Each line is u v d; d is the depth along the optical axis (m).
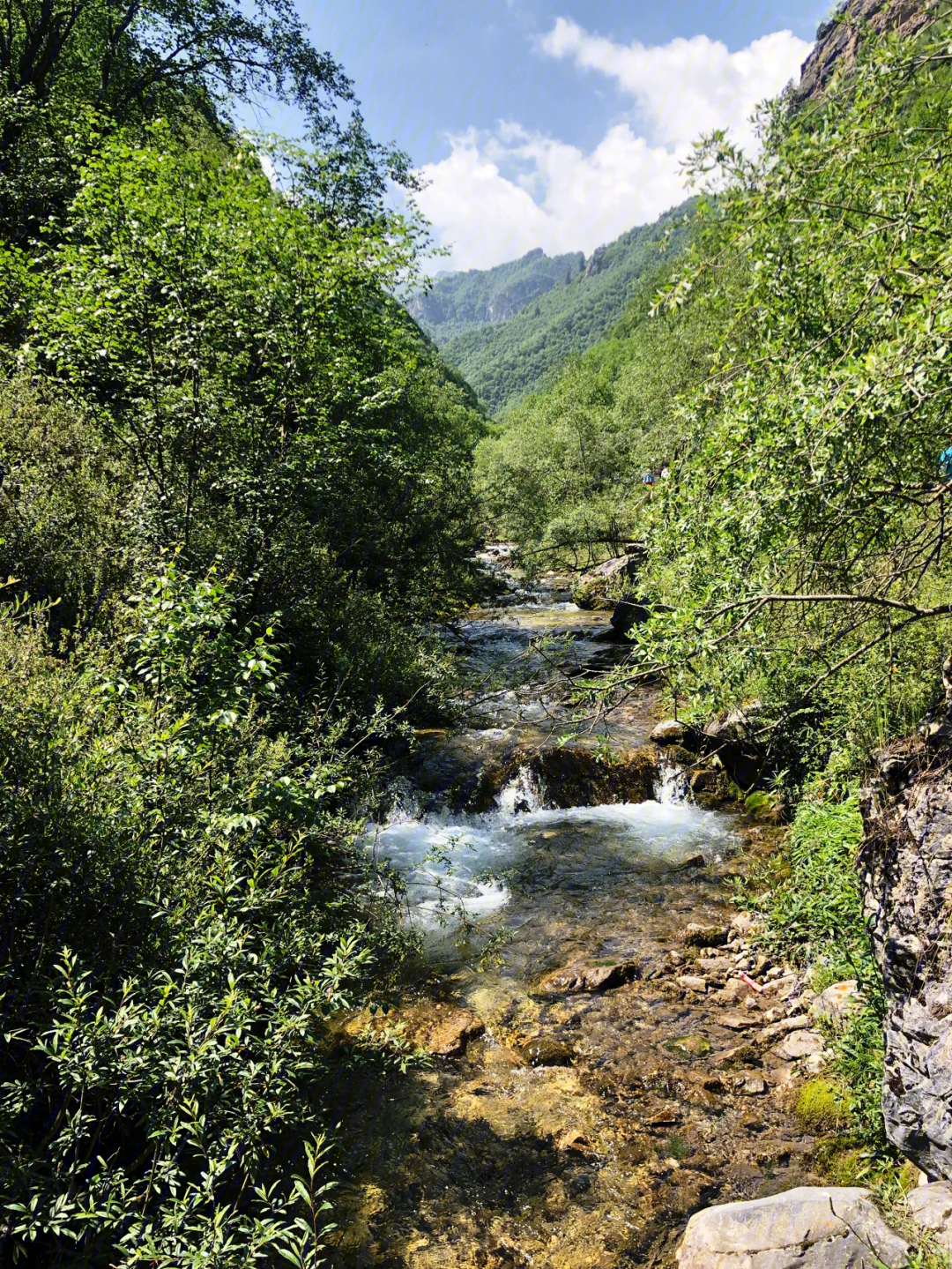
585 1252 3.58
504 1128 4.34
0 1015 2.96
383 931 5.67
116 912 3.61
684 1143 4.21
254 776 4.60
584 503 22.34
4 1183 2.56
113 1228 2.84
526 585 19.70
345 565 12.18
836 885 5.50
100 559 6.75
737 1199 3.81
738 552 3.67
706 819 8.57
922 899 3.32
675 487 4.31
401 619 12.30
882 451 3.29
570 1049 5.04
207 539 7.54
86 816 3.61
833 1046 4.49
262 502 8.35
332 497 11.73
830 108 3.45
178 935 3.53
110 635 5.78
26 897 3.34
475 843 8.28
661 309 4.04
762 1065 4.75
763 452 3.43
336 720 7.71
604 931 6.48
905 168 3.52
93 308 7.37
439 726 10.55
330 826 5.65
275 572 8.77
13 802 3.44
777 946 5.86
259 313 8.37
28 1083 2.86
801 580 3.91
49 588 6.50
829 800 6.50
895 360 2.82
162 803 3.81
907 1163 3.62
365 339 11.63
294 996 3.92
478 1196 3.88
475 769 9.25
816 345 3.59
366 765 7.17
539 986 5.77
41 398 8.57
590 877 7.47
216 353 8.30
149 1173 2.80
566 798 9.34
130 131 11.12
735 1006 5.38
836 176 3.52
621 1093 4.64
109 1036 2.82
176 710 4.21
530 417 42.81
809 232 3.62
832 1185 3.75
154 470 7.65
